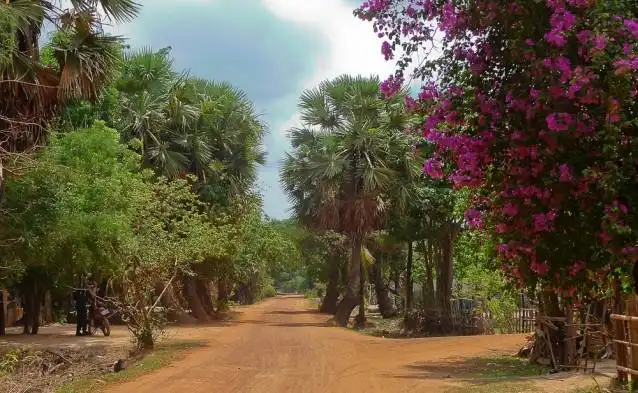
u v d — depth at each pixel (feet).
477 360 47.42
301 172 94.38
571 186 17.07
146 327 52.39
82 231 48.98
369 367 43.42
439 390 33.22
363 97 92.58
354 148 91.04
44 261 51.13
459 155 19.56
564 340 42.60
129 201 54.03
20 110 41.09
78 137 53.62
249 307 186.09
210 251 57.72
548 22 18.03
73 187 50.96
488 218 20.90
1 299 64.80
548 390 32.48
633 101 16.57
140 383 36.68
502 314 79.56
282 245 145.48
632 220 16.11
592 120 16.75
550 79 17.11
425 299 93.04
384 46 21.74
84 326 66.39
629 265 16.78
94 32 43.14
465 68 20.47
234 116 103.81
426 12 21.35
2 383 36.83
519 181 17.85
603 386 32.71
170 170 89.30
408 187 86.79
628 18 16.81
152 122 90.53
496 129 18.81
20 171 41.78
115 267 52.49
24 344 54.44
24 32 39.68
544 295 43.14
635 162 15.98
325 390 33.78
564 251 17.62
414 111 21.58
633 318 30.96
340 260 136.67
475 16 19.51
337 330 81.30
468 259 82.12
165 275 53.31
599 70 16.58
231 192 103.24
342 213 93.20
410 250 98.53
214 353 51.83
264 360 47.26
